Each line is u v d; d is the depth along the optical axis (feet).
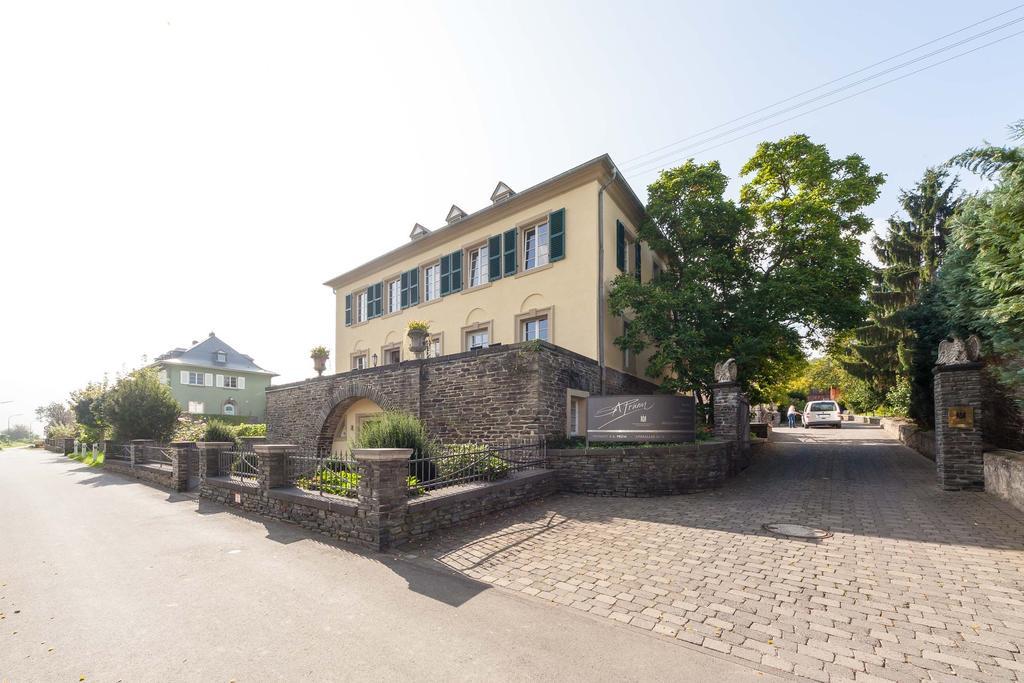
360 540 21.88
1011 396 32.17
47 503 36.68
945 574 17.12
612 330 50.60
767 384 63.62
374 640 13.03
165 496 39.24
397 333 69.00
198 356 145.38
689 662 11.71
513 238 55.52
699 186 50.06
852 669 11.28
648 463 33.09
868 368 77.10
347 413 58.65
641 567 18.44
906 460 44.93
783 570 17.81
